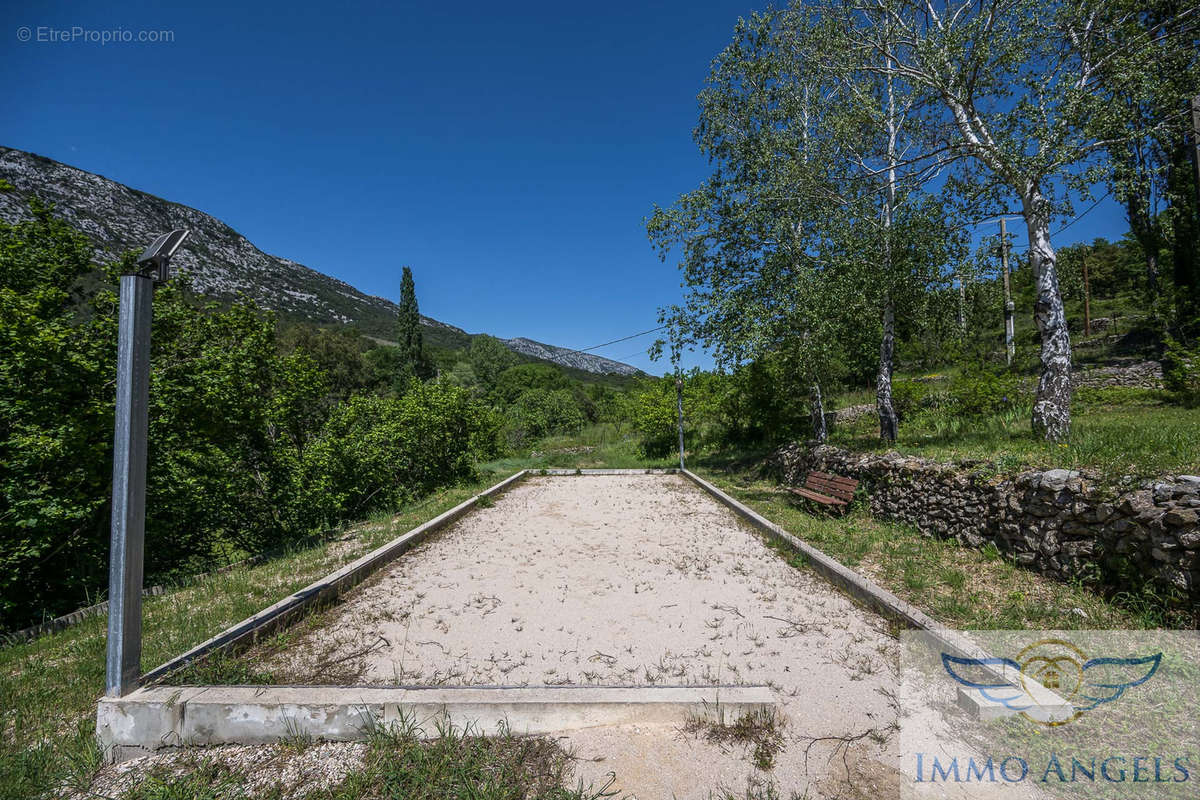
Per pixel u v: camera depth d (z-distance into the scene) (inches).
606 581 197.5
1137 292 761.6
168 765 94.3
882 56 341.7
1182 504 124.3
